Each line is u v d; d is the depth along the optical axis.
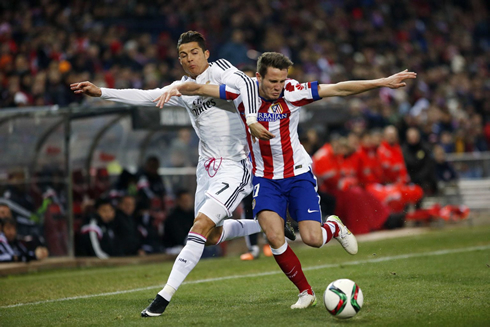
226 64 19.31
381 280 22.41
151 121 33.25
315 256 31.44
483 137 65.50
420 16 95.56
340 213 41.38
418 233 40.75
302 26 79.00
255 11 75.25
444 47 91.31
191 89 18.55
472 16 101.62
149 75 54.31
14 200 31.22
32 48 52.09
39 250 31.70
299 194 18.53
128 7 69.25
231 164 19.61
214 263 30.81
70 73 48.34
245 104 17.77
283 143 18.44
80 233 33.94
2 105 43.62
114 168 39.12
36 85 45.44
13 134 31.39
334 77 70.62
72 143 35.41
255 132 17.59
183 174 39.88
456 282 21.50
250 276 25.12
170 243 36.81
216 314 17.53
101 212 34.22
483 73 89.31
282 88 18.03
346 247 20.81
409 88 76.12
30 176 32.06
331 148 41.47
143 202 37.00
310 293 18.06
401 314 16.70
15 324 17.17
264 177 18.75
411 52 86.62
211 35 68.81
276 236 17.92
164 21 70.44
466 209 46.00
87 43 56.53
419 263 26.67
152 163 38.09
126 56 57.25
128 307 19.17
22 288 24.00
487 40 99.75
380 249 32.94
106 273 28.23
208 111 19.53
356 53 82.00
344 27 84.38
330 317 16.55
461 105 74.88
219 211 18.78
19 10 59.41
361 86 17.83
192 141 44.56
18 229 31.22
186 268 18.02
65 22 59.69
